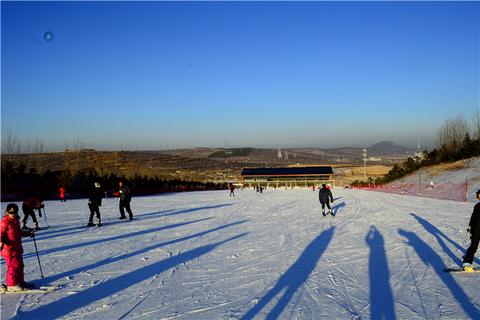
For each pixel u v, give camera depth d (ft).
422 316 22.66
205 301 25.44
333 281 29.48
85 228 58.49
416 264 33.94
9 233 27.63
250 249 41.42
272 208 91.76
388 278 30.07
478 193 31.01
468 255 31.22
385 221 61.57
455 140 194.18
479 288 27.35
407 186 164.86
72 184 145.07
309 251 39.91
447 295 26.07
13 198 116.57
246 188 277.64
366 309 23.84
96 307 24.47
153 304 24.93
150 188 188.65
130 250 41.52
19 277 27.94
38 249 42.70
